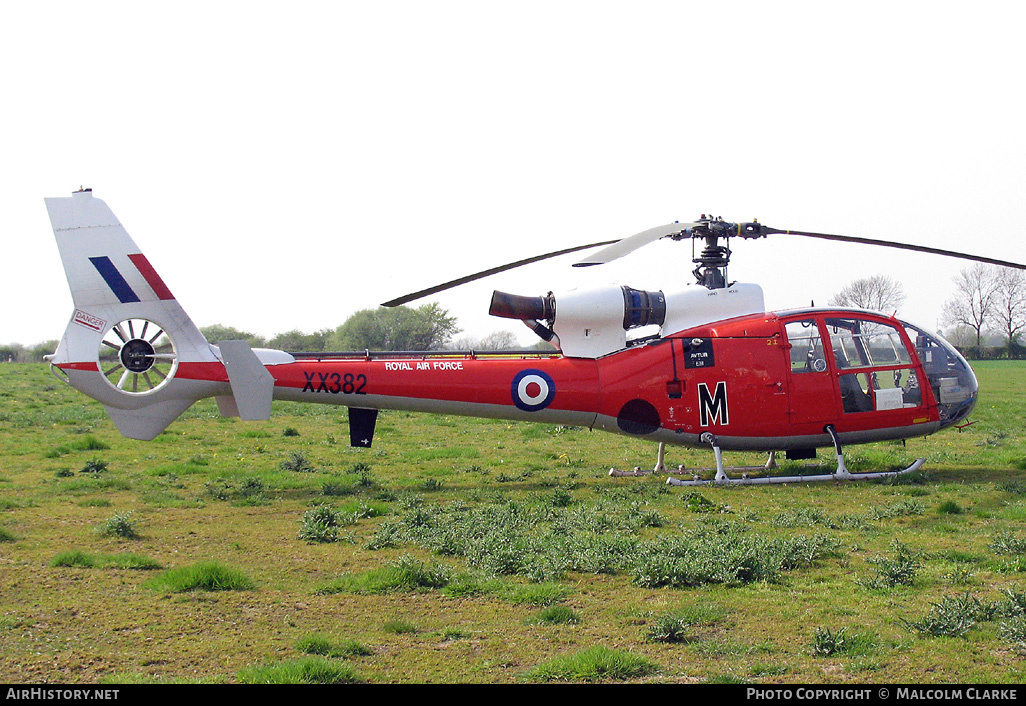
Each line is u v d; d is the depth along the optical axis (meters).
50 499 13.01
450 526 10.88
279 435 22.45
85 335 13.70
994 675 5.99
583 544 9.55
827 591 8.08
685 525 11.13
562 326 14.78
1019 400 33.94
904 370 14.90
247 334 62.12
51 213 13.64
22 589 8.22
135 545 10.19
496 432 24.02
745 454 18.50
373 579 8.51
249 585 8.43
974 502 12.34
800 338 14.66
